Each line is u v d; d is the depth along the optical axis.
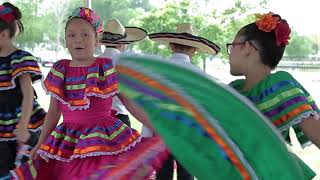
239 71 1.90
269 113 1.73
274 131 0.97
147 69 0.93
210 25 7.62
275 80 1.77
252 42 1.85
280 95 1.73
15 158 2.93
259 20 1.86
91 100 2.41
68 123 2.46
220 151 0.89
